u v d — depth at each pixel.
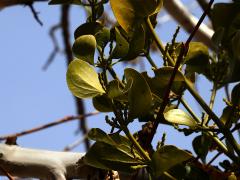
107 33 0.61
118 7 0.58
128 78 0.55
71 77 0.55
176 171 0.56
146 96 0.54
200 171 0.60
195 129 0.59
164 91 0.58
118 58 0.58
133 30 0.58
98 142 0.55
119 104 0.56
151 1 0.57
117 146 0.55
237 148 0.58
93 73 0.56
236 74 0.62
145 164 0.55
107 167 0.55
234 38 0.60
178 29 0.61
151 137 0.57
